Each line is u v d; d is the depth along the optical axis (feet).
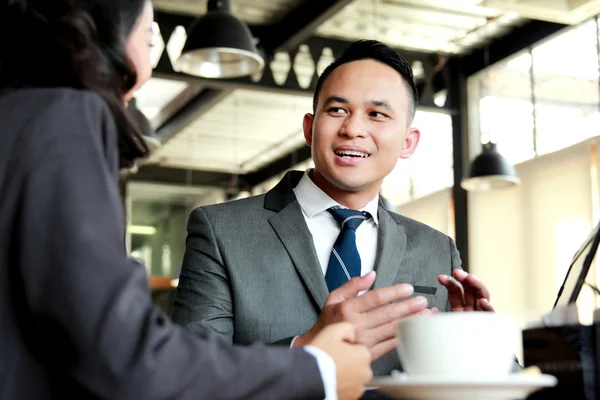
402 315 3.63
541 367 3.28
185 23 24.13
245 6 23.99
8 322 2.52
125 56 2.99
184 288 5.58
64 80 2.86
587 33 22.70
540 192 24.17
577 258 3.78
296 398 2.65
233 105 31.83
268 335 5.38
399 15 24.56
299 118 33.27
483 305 4.31
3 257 2.51
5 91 2.80
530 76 24.86
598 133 22.25
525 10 16.93
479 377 2.39
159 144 21.58
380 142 5.62
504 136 25.79
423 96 27.30
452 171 27.73
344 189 5.69
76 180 2.51
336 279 5.52
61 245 2.42
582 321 3.33
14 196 2.51
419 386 2.41
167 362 2.43
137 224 46.42
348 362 2.78
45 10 2.92
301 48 25.81
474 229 26.78
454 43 26.71
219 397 2.51
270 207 5.81
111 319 2.38
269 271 5.50
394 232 5.85
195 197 45.24
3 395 2.49
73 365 2.42
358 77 5.64
